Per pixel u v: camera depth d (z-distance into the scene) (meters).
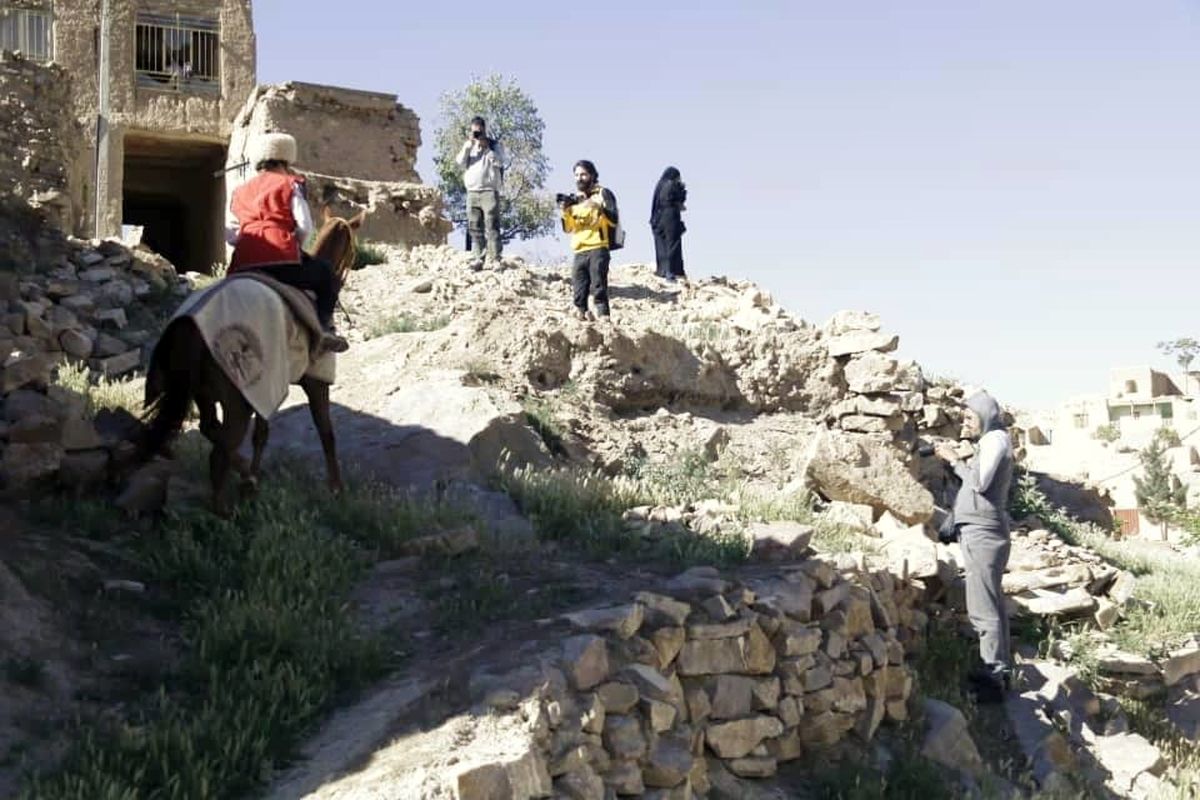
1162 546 18.59
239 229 9.09
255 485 9.12
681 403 14.27
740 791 7.78
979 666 10.34
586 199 16.02
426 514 9.51
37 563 7.84
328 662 7.39
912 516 12.26
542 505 10.21
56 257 14.11
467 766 6.04
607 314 15.91
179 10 22.88
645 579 8.87
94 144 22.05
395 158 21.84
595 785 6.68
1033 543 13.27
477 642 7.62
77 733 6.45
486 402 11.54
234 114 23.16
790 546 9.77
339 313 15.12
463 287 16.38
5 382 9.25
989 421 10.30
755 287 20.86
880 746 8.85
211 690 6.88
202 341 8.25
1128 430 61.94
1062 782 9.21
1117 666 10.69
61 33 22.09
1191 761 10.02
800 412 14.95
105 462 9.20
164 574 8.16
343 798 5.96
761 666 8.26
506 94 38.41
